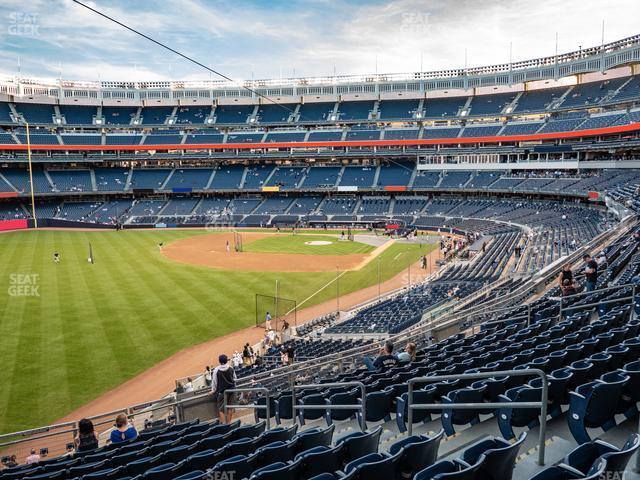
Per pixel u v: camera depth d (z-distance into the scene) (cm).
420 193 8244
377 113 8762
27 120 8306
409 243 6222
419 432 913
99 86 8969
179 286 3853
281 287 4000
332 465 671
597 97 6656
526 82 7850
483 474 531
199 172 8919
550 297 1706
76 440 1329
